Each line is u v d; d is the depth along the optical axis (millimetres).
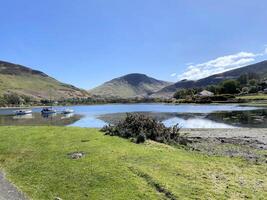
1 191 14742
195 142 29281
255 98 151625
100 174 15180
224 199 12305
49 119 82875
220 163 17750
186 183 13812
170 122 62094
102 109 132250
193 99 177125
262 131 41844
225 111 93688
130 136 24578
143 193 12930
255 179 14930
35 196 13984
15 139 25406
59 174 16125
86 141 22781
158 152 19219
